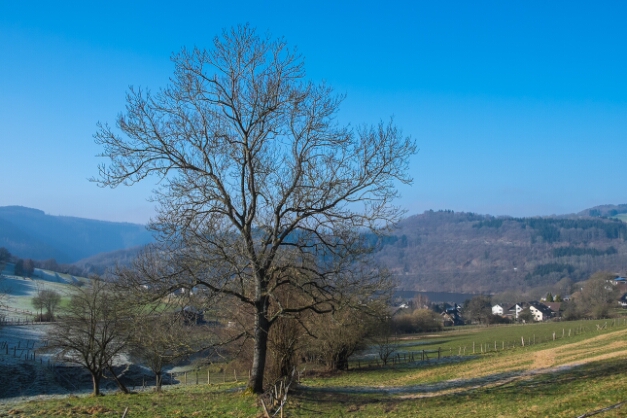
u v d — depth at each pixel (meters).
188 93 20.92
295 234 22.53
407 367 47.09
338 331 42.03
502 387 24.92
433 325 104.56
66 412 20.69
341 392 26.22
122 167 20.48
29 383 48.94
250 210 21.27
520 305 146.88
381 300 30.44
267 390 23.52
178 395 25.09
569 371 27.06
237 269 21.11
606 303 112.25
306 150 21.55
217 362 50.47
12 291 109.88
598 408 16.31
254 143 21.14
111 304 27.91
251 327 29.03
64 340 35.22
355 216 21.45
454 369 39.69
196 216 20.62
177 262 20.28
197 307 20.98
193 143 20.94
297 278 23.12
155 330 22.75
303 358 48.44
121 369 55.09
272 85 21.00
